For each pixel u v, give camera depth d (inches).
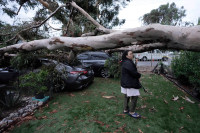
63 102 110.0
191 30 27.5
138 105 102.7
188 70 137.5
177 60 170.6
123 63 80.0
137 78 76.7
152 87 152.2
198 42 26.6
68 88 136.2
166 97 120.1
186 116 85.4
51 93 119.1
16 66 129.6
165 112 91.0
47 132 69.5
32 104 102.9
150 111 92.5
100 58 209.6
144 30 34.4
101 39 43.0
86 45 45.8
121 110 94.0
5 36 135.7
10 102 96.3
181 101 110.7
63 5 119.0
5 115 87.7
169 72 208.2
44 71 110.8
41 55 124.4
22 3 203.3
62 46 51.6
